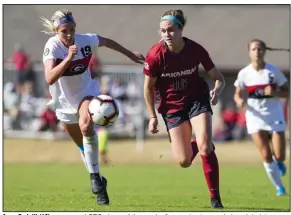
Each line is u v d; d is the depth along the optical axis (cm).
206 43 13650
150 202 3906
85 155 3581
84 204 3712
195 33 13888
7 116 9406
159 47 3397
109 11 13925
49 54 3412
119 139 9356
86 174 6656
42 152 8781
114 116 3428
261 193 4809
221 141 9525
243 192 4869
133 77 9381
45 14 13512
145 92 3456
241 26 14025
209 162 3406
